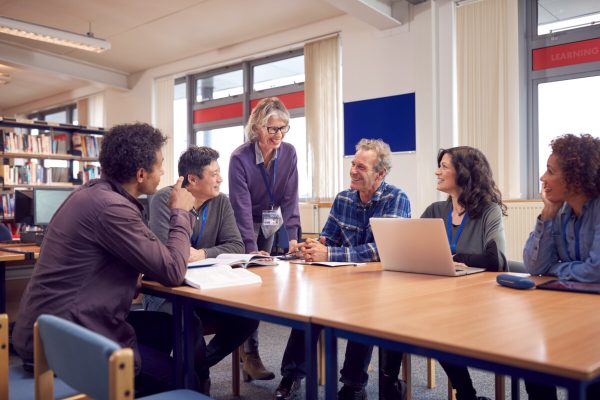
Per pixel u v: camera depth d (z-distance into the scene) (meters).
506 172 4.48
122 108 8.18
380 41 5.20
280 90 6.36
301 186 6.00
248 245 2.71
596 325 1.07
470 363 0.91
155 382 1.64
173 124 7.48
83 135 6.16
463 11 4.71
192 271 1.76
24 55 6.92
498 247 2.03
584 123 4.29
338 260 2.23
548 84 4.45
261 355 3.17
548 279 1.72
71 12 5.64
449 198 2.35
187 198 1.75
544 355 0.85
